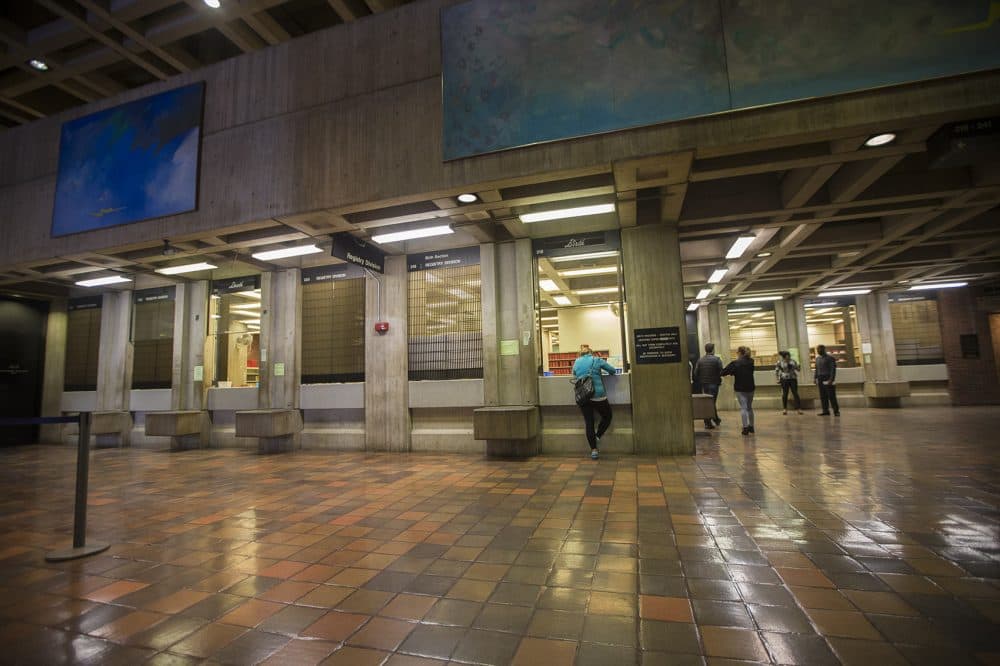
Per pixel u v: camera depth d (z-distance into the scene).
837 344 16.48
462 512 4.41
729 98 5.05
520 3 5.80
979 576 2.73
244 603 2.70
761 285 14.41
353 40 6.57
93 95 11.98
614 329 11.21
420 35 6.25
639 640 2.19
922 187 6.73
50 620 2.55
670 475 5.68
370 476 6.26
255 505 4.89
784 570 2.89
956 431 8.66
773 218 7.58
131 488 5.92
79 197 7.99
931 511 3.92
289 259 9.15
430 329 8.52
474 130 5.79
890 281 14.01
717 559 3.10
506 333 8.05
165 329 10.69
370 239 7.58
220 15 8.95
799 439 8.38
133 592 2.89
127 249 7.81
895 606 2.42
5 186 8.73
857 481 5.03
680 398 7.17
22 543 3.85
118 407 10.84
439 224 7.14
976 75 4.56
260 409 9.26
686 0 5.26
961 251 10.79
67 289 11.83
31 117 12.69
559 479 5.70
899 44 4.68
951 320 15.61
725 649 2.09
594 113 5.42
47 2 8.41
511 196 6.15
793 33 4.94
